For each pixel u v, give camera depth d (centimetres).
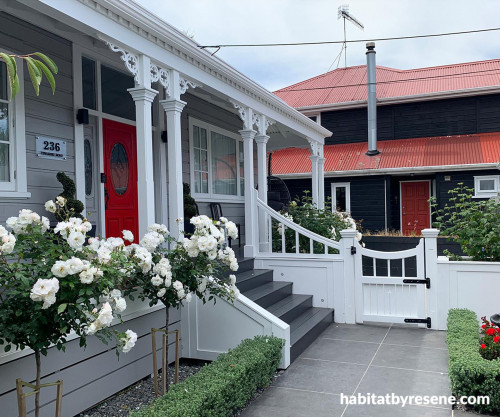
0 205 417
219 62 530
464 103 1451
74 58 501
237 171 924
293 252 712
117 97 587
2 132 426
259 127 696
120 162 588
